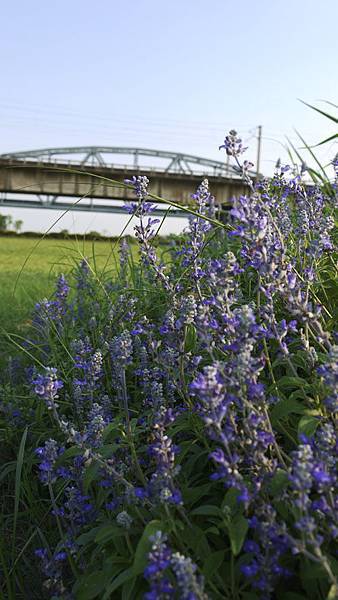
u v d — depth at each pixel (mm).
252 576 2268
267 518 2230
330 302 4066
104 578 2535
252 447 2367
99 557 2842
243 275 4727
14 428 4438
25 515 3807
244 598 2234
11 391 4812
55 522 3557
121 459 3240
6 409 4527
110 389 4230
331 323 3488
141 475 2785
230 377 2479
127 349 2969
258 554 2193
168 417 2535
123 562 2500
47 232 4816
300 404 2719
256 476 2404
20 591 3150
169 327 3098
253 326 2457
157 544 2020
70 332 5012
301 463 1991
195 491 2713
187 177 60906
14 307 8523
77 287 5777
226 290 2828
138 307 4805
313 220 4102
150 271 5129
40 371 4875
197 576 2350
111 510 3020
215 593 2270
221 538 2658
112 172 59312
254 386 2391
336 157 4570
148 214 3740
